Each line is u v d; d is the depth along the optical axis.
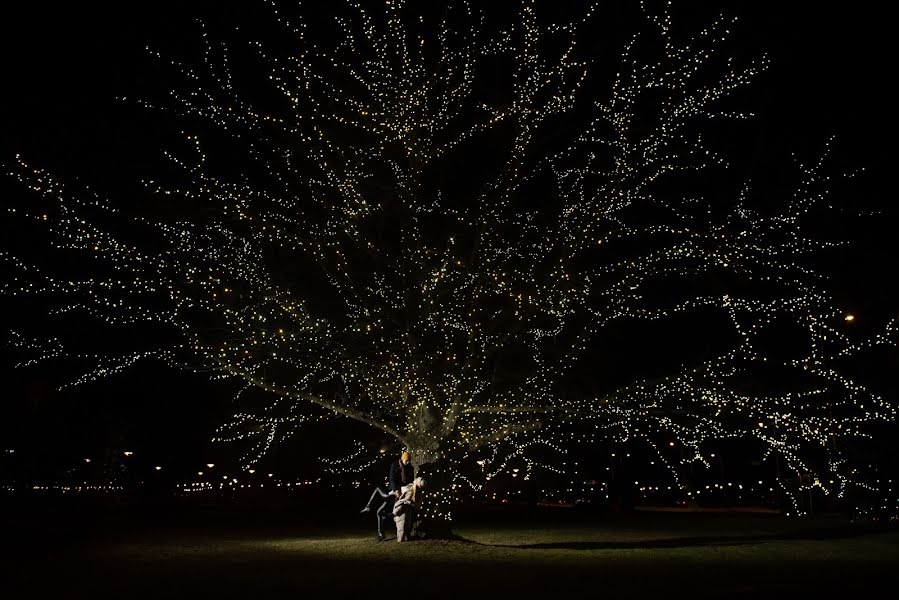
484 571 11.07
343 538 16.02
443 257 16.31
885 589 9.48
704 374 17.03
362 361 15.84
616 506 28.81
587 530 19.00
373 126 15.66
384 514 15.11
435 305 15.68
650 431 23.00
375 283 16.89
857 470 21.97
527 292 15.80
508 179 16.92
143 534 16.75
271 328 15.71
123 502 26.03
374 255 15.55
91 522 19.39
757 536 17.28
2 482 24.42
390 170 15.95
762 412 17.27
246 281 15.77
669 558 12.80
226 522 20.61
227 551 13.55
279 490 28.03
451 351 16.52
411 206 15.46
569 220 16.08
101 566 11.52
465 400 15.81
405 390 15.52
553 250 16.36
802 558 12.90
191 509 25.48
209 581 10.06
